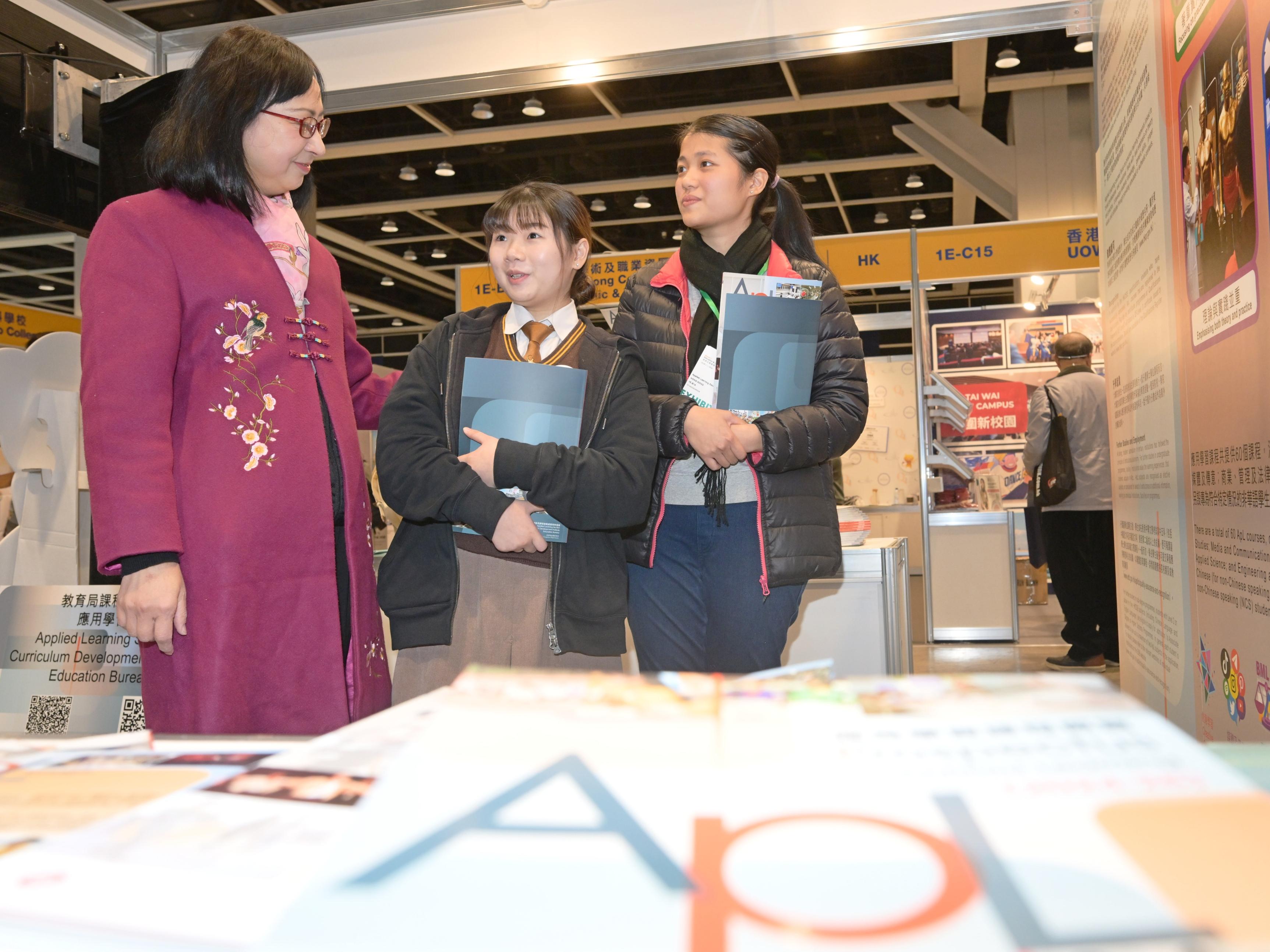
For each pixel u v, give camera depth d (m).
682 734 0.35
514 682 0.41
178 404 1.28
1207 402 1.30
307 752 0.42
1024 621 6.86
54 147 2.66
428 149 8.70
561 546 1.43
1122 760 0.31
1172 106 1.45
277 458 1.29
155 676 1.26
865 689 0.39
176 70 3.34
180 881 0.29
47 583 2.16
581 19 3.21
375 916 0.24
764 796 0.29
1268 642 1.07
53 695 1.56
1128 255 1.84
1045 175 8.52
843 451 1.64
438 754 0.33
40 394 2.17
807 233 1.86
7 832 0.36
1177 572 1.49
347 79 3.37
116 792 0.41
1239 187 1.13
